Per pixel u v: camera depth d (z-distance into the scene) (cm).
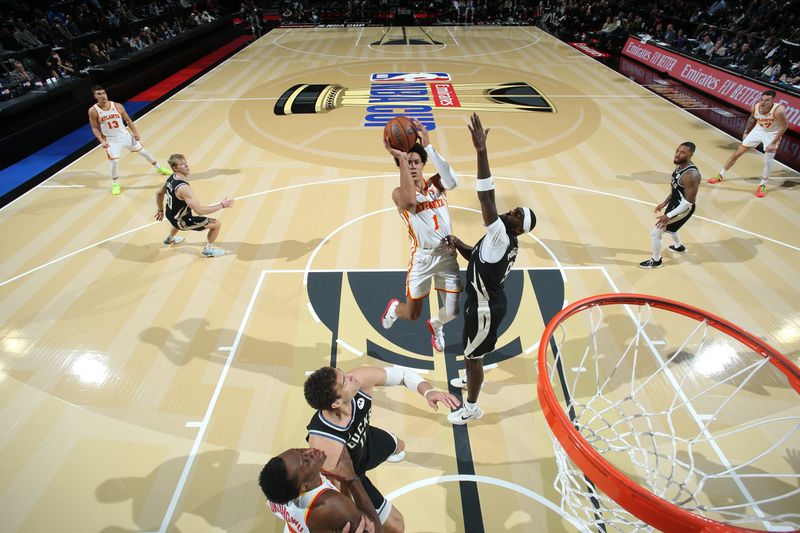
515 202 741
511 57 1655
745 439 390
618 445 378
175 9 1761
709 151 911
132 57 1295
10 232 673
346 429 276
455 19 2317
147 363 463
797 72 1060
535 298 545
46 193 780
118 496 350
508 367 461
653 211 715
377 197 759
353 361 468
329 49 1780
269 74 1457
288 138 984
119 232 674
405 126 413
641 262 598
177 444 388
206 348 480
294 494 229
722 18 1498
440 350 475
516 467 373
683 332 497
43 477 362
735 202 737
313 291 559
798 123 966
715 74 1235
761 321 511
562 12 2095
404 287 565
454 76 1419
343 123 1064
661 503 210
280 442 390
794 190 770
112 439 391
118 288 564
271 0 2584
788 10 1277
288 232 671
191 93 1280
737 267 594
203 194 765
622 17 1808
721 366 459
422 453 384
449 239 394
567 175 824
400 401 429
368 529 246
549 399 257
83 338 492
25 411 414
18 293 555
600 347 480
